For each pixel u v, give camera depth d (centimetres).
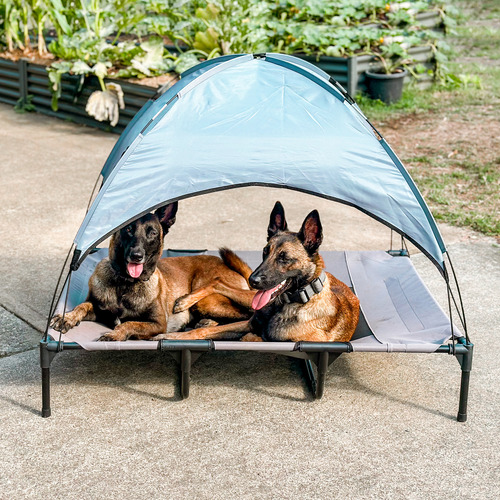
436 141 574
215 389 281
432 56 737
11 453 247
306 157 269
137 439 254
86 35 651
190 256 319
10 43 723
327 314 273
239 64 294
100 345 260
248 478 238
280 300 276
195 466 243
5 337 310
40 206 449
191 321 307
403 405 273
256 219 433
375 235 413
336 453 249
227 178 266
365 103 664
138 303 285
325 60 655
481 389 283
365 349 262
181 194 264
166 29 655
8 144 587
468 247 396
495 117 636
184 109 278
